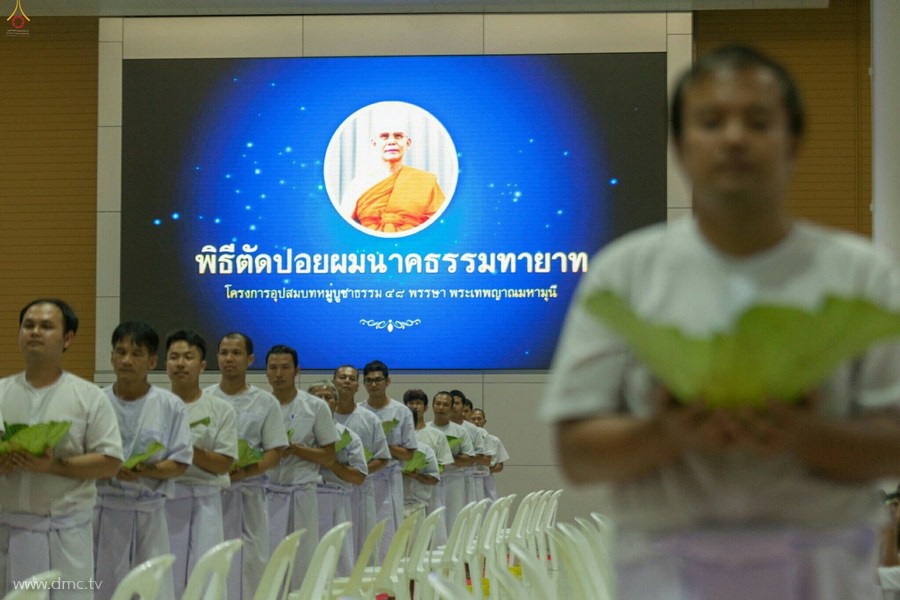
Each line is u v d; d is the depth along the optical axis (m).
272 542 8.83
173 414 6.51
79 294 15.88
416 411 13.69
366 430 10.46
